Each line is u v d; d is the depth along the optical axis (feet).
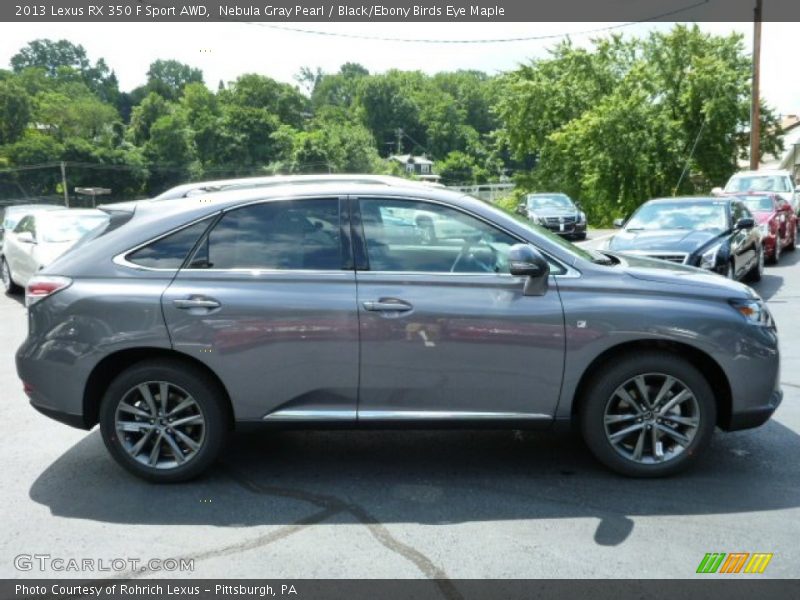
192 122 308.19
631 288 14.57
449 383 14.56
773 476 15.08
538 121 142.82
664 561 11.79
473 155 394.73
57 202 275.39
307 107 402.72
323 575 11.59
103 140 311.88
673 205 38.22
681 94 121.80
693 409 14.75
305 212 15.12
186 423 15.07
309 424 14.79
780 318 31.48
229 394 14.74
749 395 14.61
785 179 63.77
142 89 443.73
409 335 14.42
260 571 11.75
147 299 14.66
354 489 14.87
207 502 14.38
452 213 14.96
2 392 22.67
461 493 14.57
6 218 55.31
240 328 14.52
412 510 13.84
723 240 33.71
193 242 15.06
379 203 15.10
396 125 407.23
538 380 14.52
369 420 14.71
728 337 14.39
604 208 120.16
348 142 320.91
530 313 14.37
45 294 15.08
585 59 137.49
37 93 346.13
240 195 15.34
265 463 16.35
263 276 14.74
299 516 13.71
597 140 118.32
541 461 16.16
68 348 14.83
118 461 15.20
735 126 118.83
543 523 13.19
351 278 14.65
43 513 13.99
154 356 15.10
